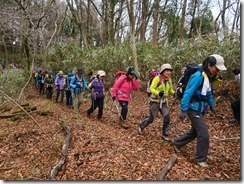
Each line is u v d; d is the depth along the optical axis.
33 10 15.05
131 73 6.50
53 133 5.91
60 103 11.73
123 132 6.03
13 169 4.45
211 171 4.00
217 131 6.05
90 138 5.28
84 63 14.78
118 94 6.64
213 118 6.86
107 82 12.95
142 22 18.33
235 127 6.14
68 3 17.62
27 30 13.31
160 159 4.26
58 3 24.17
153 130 6.22
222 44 8.77
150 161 4.17
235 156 4.68
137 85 6.75
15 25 13.13
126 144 4.95
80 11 19.58
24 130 6.29
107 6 19.78
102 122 7.27
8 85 12.17
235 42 8.47
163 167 3.97
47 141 5.42
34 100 11.94
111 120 7.54
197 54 9.39
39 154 4.89
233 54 8.34
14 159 4.87
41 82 14.38
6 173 4.32
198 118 4.14
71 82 8.42
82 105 10.45
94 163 4.18
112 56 13.43
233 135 5.71
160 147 4.96
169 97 9.24
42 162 4.59
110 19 16.12
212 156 4.64
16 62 22.58
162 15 24.61
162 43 13.41
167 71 5.34
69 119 7.09
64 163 4.31
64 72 17.28
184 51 10.09
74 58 16.03
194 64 4.24
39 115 7.93
